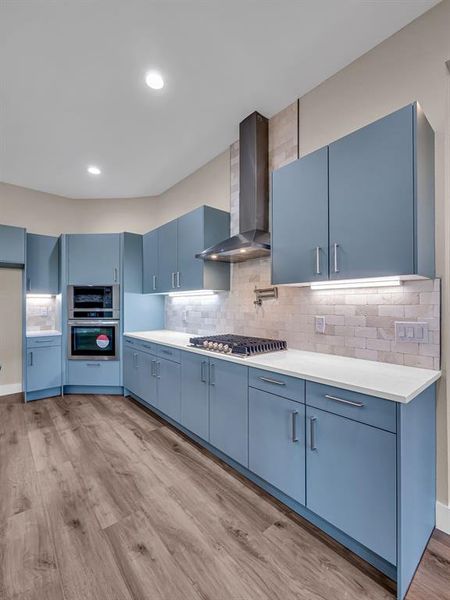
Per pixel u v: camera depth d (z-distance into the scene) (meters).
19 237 3.74
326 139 2.28
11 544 1.53
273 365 1.85
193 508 1.82
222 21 1.79
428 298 1.72
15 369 4.07
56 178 3.98
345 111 2.16
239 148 2.86
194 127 2.87
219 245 2.66
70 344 3.96
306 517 1.73
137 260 4.07
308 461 1.63
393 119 1.57
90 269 3.97
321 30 1.86
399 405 1.26
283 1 1.67
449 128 1.67
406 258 1.51
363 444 1.38
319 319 2.29
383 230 1.60
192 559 1.46
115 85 2.31
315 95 2.36
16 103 2.51
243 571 1.39
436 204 1.72
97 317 3.96
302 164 2.04
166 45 1.96
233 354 2.24
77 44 1.94
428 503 1.59
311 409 1.62
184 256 3.19
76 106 2.56
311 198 1.97
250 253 2.62
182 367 2.75
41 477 2.12
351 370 1.71
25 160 3.49
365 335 2.01
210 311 3.42
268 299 2.72
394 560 1.27
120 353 3.94
